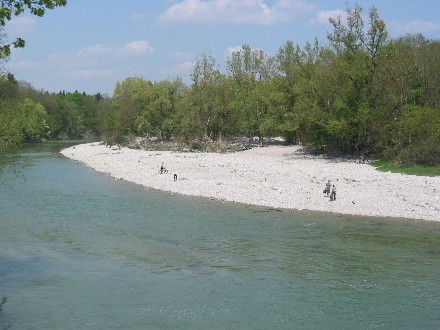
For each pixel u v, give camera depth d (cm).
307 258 2472
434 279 2144
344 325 1689
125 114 11356
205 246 2708
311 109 6800
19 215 3531
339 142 6894
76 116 17325
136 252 2598
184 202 4034
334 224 3195
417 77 6200
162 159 7356
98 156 8688
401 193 4050
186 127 9944
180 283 2122
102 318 1755
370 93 6200
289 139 9081
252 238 2867
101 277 2200
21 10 973
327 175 5097
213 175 5375
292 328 1669
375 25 6297
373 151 6550
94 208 3806
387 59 6262
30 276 2208
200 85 9931
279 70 8762
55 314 1791
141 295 1980
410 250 2594
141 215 3534
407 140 5553
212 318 1755
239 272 2267
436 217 3353
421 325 1684
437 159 5238
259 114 9100
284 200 3962
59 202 4069
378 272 2247
